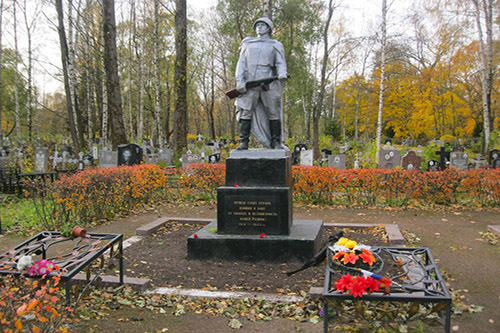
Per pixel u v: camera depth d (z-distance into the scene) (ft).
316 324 12.10
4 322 8.04
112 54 53.52
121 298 13.99
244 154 19.79
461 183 32.17
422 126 120.37
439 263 18.11
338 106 150.20
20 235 24.72
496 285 15.31
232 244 18.42
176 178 40.86
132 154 50.60
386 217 28.40
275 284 15.48
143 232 23.57
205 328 12.00
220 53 131.75
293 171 34.45
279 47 20.67
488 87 67.36
